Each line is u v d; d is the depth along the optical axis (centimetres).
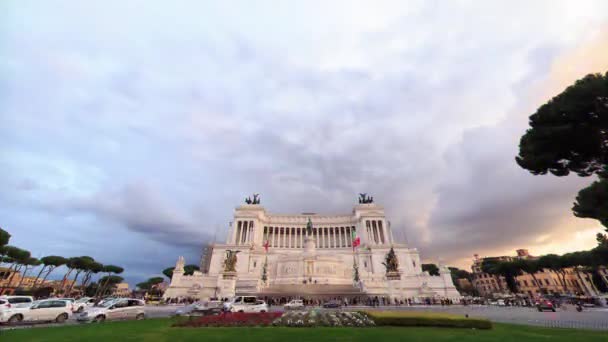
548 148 2455
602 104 2080
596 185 2144
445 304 6009
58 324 2512
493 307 5134
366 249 9681
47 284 11588
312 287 6456
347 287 6481
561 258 8456
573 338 1521
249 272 9006
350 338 1530
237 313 2691
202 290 6944
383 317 2156
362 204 12369
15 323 2539
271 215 12425
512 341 1443
